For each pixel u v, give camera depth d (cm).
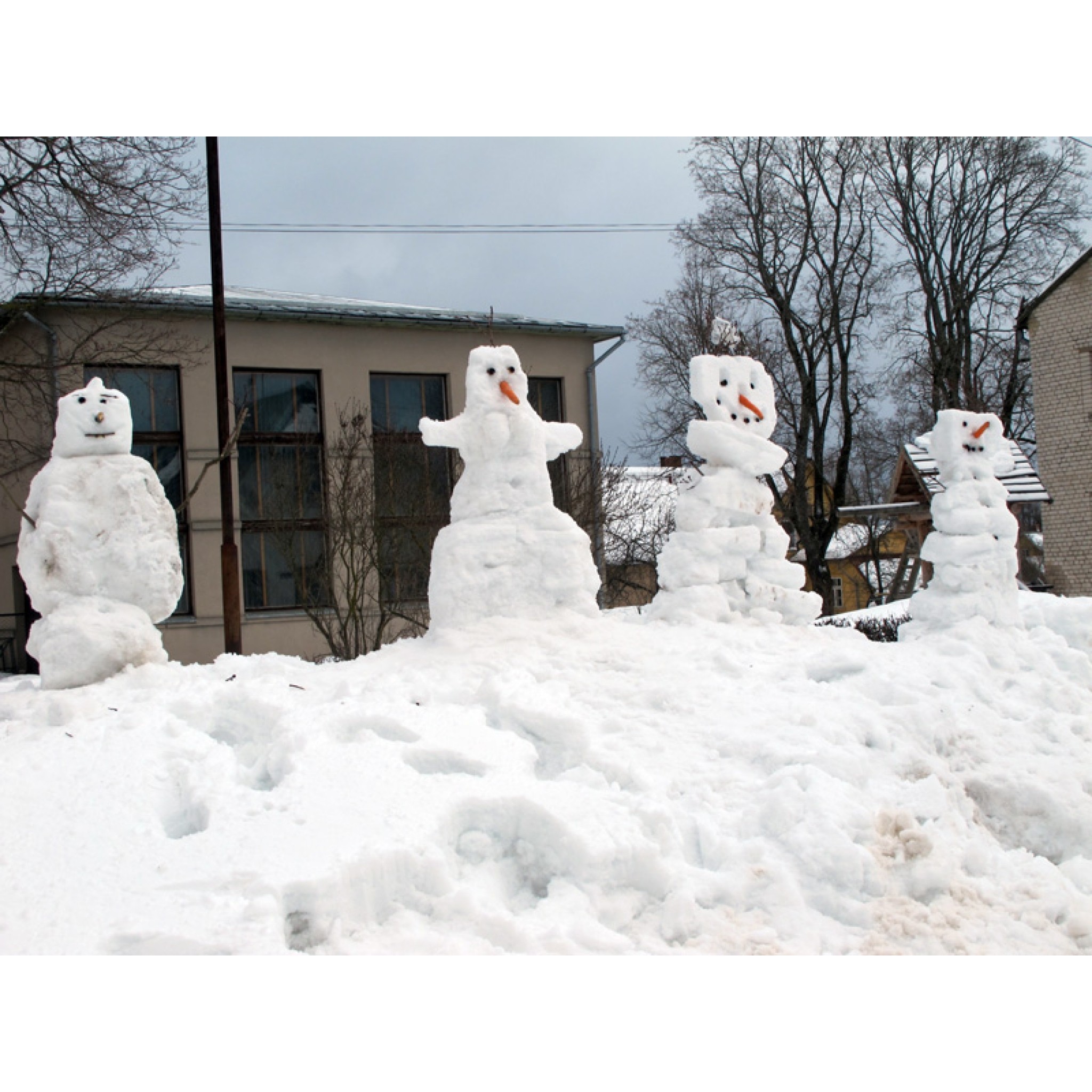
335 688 670
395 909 445
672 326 2973
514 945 430
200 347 1942
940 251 2923
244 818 480
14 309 1722
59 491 738
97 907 408
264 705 627
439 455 1897
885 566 4203
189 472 1931
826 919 489
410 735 580
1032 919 505
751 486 999
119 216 1680
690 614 910
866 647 830
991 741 688
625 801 532
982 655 837
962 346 2980
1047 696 782
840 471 2914
